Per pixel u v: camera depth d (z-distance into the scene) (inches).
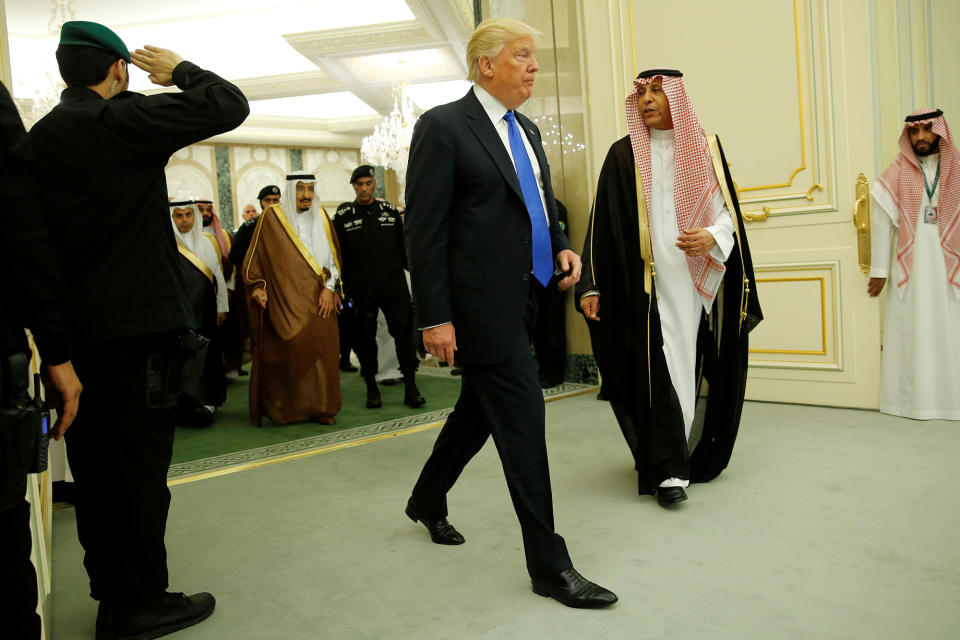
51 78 342.6
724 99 164.6
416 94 541.0
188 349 69.5
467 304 73.9
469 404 85.6
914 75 181.9
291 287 171.6
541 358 202.1
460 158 73.9
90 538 69.2
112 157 64.4
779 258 159.0
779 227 158.9
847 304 150.8
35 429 42.2
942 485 101.1
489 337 73.0
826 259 152.5
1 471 39.7
